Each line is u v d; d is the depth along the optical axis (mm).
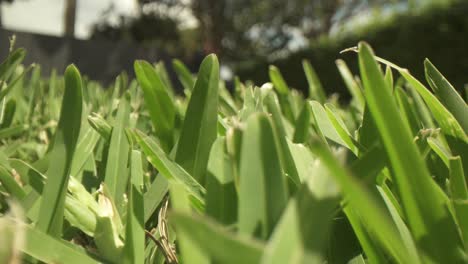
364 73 162
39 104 529
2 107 343
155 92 273
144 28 8234
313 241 130
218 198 173
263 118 153
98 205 192
